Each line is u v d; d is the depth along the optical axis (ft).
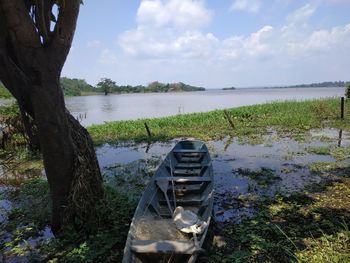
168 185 24.04
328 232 19.03
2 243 19.90
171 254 14.79
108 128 65.05
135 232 17.37
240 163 36.29
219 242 18.83
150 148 47.75
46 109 16.94
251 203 24.44
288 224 20.49
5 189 30.86
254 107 87.71
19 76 17.28
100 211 20.18
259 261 16.67
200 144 36.09
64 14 16.87
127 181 31.32
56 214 19.85
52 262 17.20
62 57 17.28
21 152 45.06
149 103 255.91
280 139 48.78
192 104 216.74
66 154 18.42
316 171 31.40
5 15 15.56
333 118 65.51
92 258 17.07
